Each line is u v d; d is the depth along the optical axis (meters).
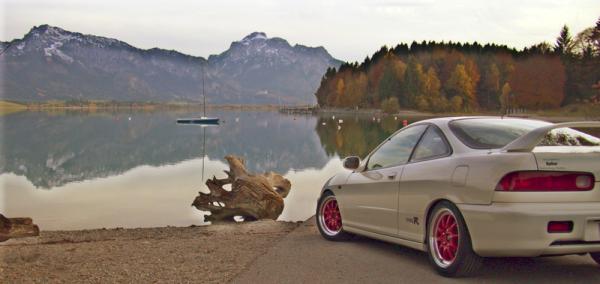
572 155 4.88
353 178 7.06
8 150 44.66
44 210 15.92
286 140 52.69
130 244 7.99
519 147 4.99
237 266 6.22
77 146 48.78
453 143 5.66
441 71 157.25
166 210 15.58
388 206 6.30
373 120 112.62
